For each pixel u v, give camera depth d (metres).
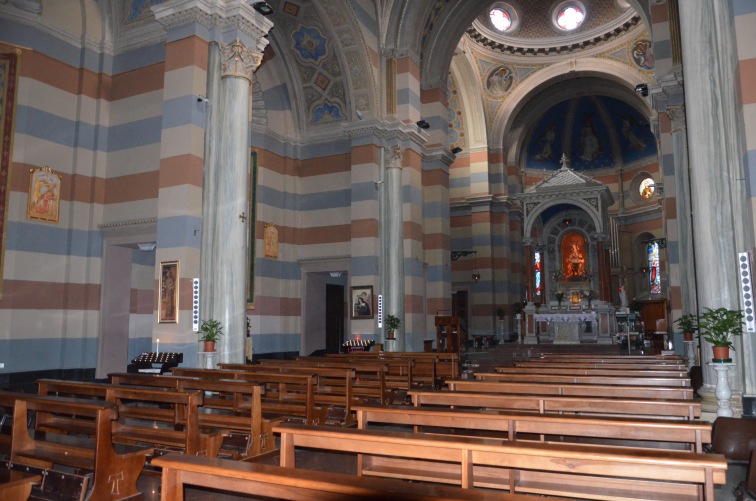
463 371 14.38
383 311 17.41
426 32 20.69
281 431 4.42
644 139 33.34
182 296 11.12
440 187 20.98
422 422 5.18
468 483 3.83
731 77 8.44
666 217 16.33
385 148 18.25
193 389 7.23
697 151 8.64
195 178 11.52
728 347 7.56
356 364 10.49
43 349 12.26
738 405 7.74
